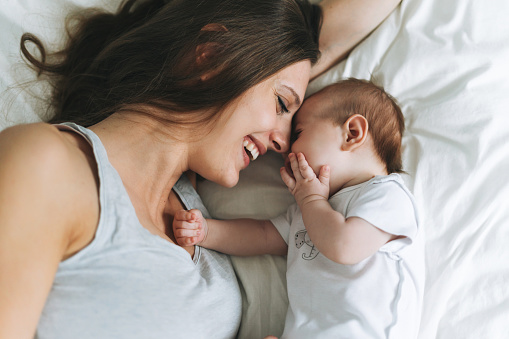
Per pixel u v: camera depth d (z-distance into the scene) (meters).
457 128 1.10
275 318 0.98
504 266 1.01
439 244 1.04
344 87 1.07
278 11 0.90
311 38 0.99
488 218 1.04
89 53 1.12
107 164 0.74
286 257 1.07
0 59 1.10
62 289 0.67
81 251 0.67
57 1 1.14
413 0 1.17
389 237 0.91
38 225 0.60
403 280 0.90
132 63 0.93
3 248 0.57
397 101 1.17
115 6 1.19
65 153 0.67
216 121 0.86
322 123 1.04
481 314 0.99
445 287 1.01
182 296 0.77
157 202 0.89
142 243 0.73
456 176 1.07
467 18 1.13
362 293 0.87
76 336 0.67
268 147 1.02
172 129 0.86
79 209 0.66
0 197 0.59
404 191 0.94
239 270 1.00
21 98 1.10
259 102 0.89
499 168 1.07
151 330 0.71
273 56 0.88
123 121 0.85
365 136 1.01
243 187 1.14
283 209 1.12
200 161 0.92
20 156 0.62
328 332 0.84
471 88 1.11
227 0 0.91
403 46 1.17
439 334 1.00
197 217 0.92
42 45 1.12
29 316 0.59
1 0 1.10
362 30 1.17
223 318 0.85
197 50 0.88
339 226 0.88
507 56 1.11
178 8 0.94
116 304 0.69
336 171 1.01
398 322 0.86
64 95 1.09
